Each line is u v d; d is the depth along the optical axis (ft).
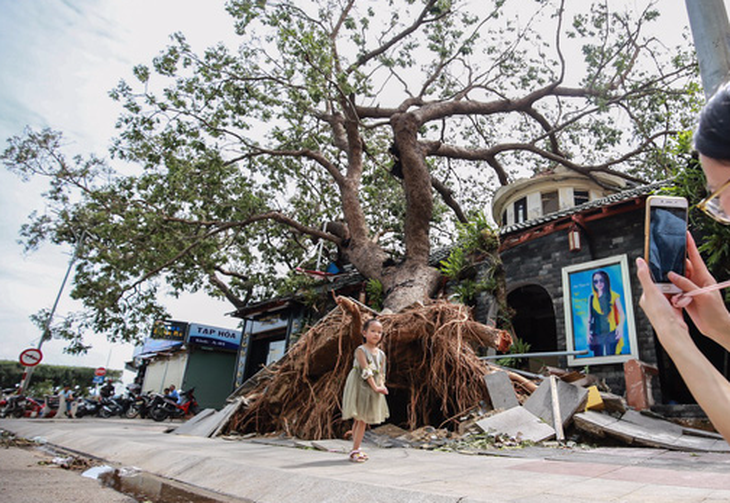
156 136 48.93
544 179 52.95
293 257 65.41
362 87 48.42
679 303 2.99
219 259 59.77
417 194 43.88
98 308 46.52
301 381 25.30
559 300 34.81
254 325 64.75
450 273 37.50
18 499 9.20
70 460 15.52
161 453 15.30
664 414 23.94
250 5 44.24
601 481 10.11
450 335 23.52
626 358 29.32
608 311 31.24
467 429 19.70
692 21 13.93
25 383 55.11
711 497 8.15
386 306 37.96
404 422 23.85
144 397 54.13
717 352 30.25
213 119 49.03
